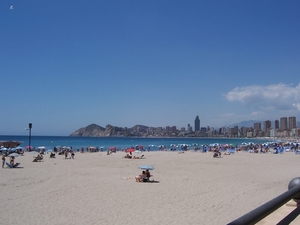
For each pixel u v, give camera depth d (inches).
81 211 447.2
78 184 706.2
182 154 2150.6
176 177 844.6
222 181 765.9
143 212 442.9
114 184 708.0
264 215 179.6
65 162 1390.3
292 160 1556.3
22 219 404.2
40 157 1472.7
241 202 515.8
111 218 409.4
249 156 1904.5
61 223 385.1
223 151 2578.7
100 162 1400.1
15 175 876.6
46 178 810.8
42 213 435.2
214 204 499.2
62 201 516.1
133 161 1467.8
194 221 396.8
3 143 2640.3
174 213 438.3
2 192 601.3
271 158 1710.1
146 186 681.0
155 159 1621.6
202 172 977.5
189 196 565.9
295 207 314.8
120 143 5236.2
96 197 552.1
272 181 769.6
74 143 4896.7
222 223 387.5
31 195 569.0
